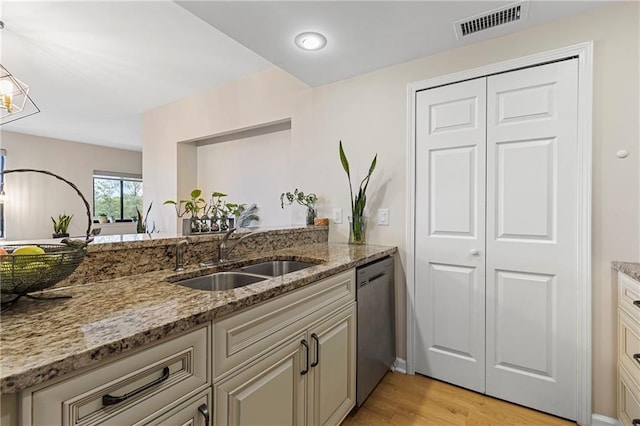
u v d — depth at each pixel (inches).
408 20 65.7
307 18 64.6
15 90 110.6
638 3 60.0
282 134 126.5
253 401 40.6
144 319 31.5
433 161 80.8
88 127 190.4
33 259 34.5
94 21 82.4
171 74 116.1
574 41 64.7
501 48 72.3
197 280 56.1
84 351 24.5
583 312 63.4
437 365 80.4
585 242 63.1
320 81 97.0
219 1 58.9
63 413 23.8
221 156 145.2
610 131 61.6
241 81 120.4
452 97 78.1
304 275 51.5
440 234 80.0
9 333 28.1
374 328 74.0
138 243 52.4
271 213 129.3
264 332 42.9
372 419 65.7
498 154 72.4
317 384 53.6
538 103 68.1
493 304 73.0
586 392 63.2
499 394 72.2
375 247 85.8
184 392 32.4
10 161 201.8
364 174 92.2
